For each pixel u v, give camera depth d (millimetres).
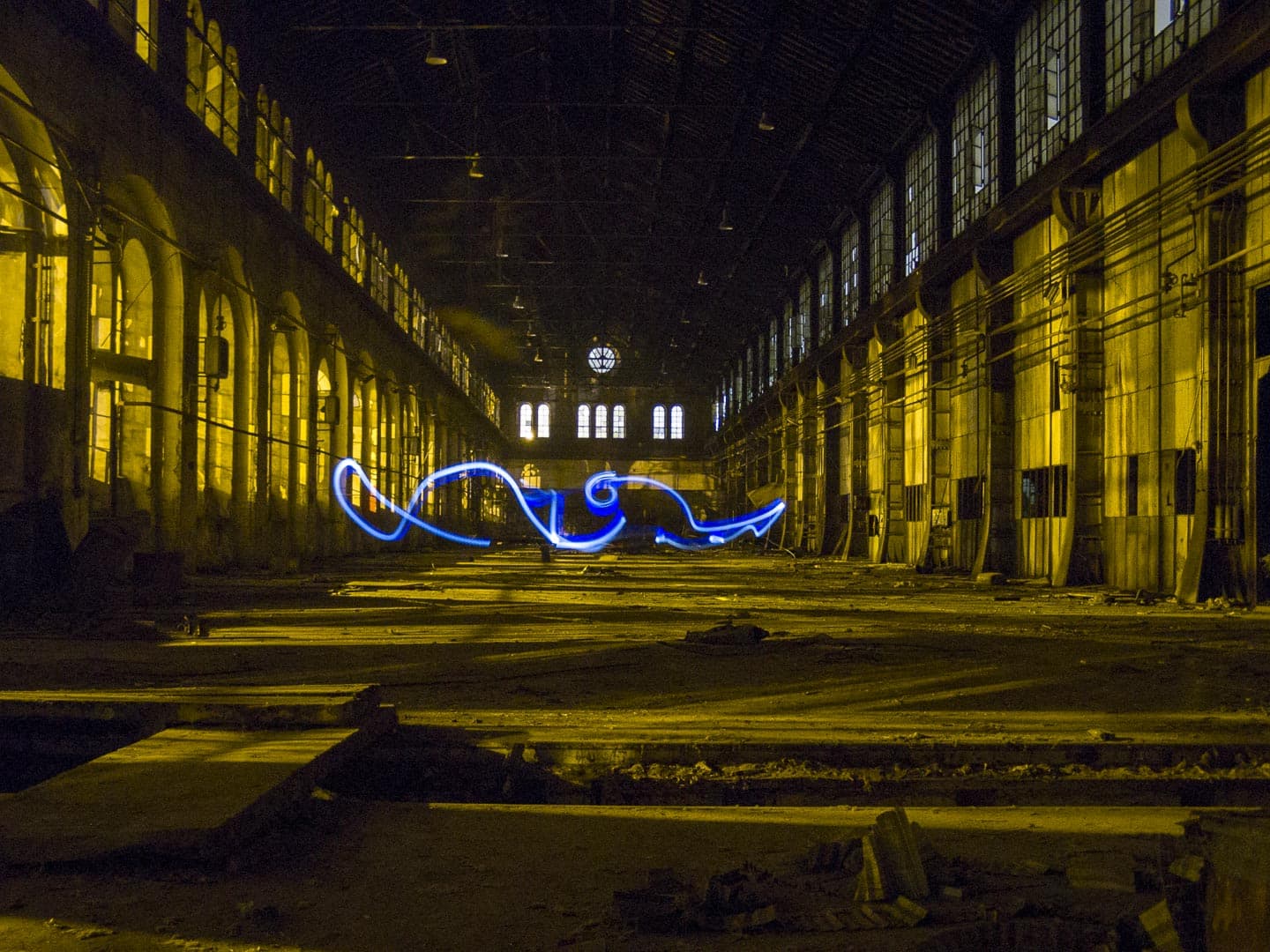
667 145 38344
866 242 41438
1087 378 23516
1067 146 23250
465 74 34625
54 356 16844
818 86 32719
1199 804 6051
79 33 16812
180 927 3428
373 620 15180
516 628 14156
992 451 28500
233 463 27172
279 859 4234
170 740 5699
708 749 6500
